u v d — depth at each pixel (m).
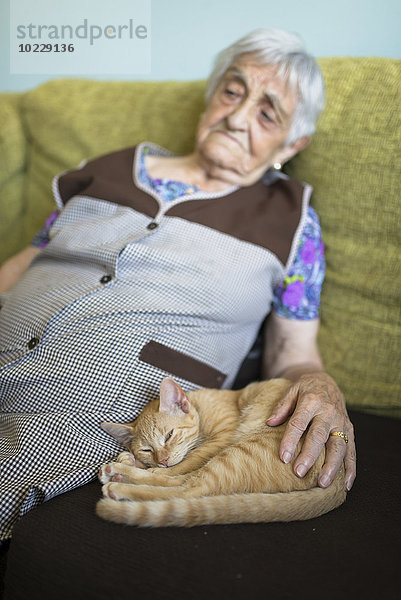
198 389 1.28
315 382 1.20
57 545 0.86
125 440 1.18
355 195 1.43
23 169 2.01
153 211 1.40
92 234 1.39
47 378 1.17
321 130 1.50
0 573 1.00
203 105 1.74
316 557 0.84
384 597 0.77
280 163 1.55
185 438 1.19
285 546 0.86
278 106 1.39
